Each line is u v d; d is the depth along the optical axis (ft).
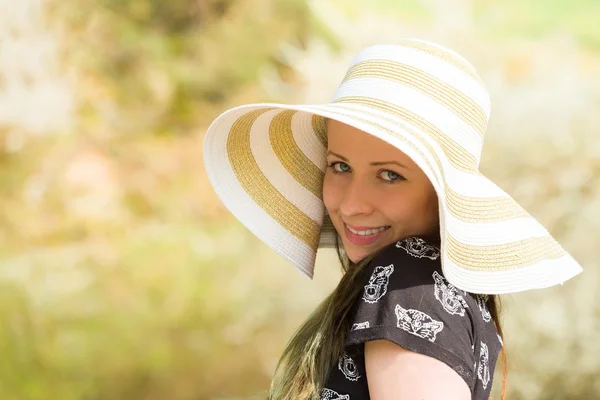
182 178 24.73
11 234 23.03
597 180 17.44
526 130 18.20
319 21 26.63
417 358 5.28
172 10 27.73
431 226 6.26
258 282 20.30
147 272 21.44
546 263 6.27
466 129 6.19
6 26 26.14
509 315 15.80
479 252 6.01
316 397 5.90
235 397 18.38
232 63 27.07
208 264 21.29
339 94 6.41
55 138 25.14
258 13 27.25
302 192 7.53
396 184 6.11
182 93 26.96
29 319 20.10
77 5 27.09
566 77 21.44
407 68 6.18
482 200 6.16
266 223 7.45
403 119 5.94
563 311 15.74
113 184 24.39
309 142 7.43
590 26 27.86
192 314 20.25
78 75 26.61
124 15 27.68
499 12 28.25
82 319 20.30
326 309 6.46
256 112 7.09
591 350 15.53
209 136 7.14
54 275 21.38
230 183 7.37
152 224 23.40
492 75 20.90
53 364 19.38
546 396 15.58
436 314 5.47
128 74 27.20
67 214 23.53
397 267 5.68
